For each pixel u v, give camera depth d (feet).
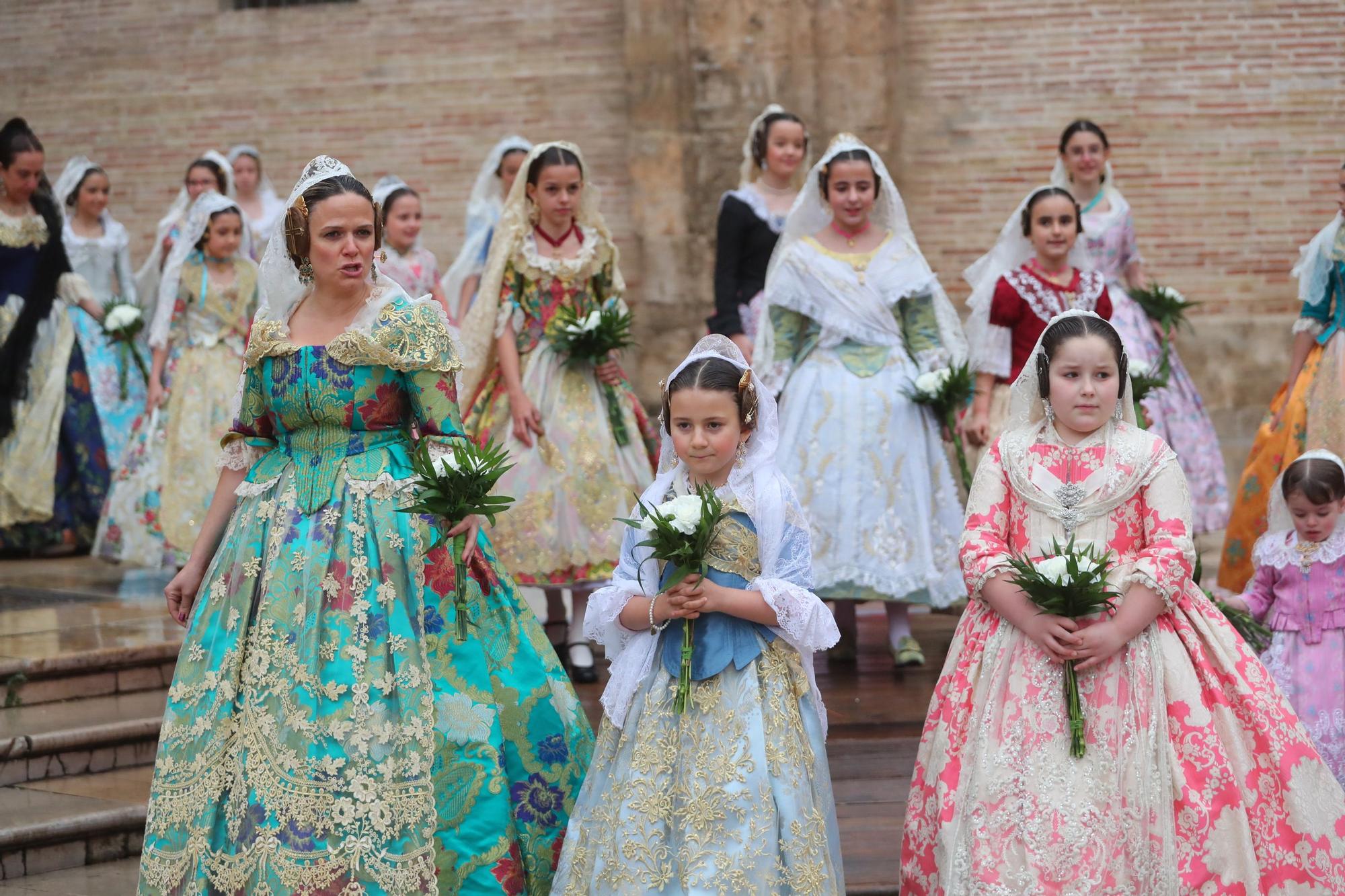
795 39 37.22
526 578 19.48
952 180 38.52
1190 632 12.07
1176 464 12.45
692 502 11.92
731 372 12.43
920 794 12.30
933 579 19.86
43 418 28.55
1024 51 37.91
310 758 11.58
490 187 27.02
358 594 12.06
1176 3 37.09
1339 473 16.02
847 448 20.06
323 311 12.78
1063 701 11.80
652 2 37.86
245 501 12.80
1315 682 15.97
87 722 17.17
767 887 11.22
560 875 11.96
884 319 20.33
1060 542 12.50
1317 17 36.60
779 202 24.08
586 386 20.21
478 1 40.45
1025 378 13.03
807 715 12.23
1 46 43.70
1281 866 11.48
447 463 12.30
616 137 39.83
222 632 12.28
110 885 14.37
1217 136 37.24
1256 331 37.29
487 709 12.37
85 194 30.99
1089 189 25.84
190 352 26.55
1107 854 11.31
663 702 12.00
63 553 29.19
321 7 41.42
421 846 11.60
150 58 42.65
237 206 26.78
